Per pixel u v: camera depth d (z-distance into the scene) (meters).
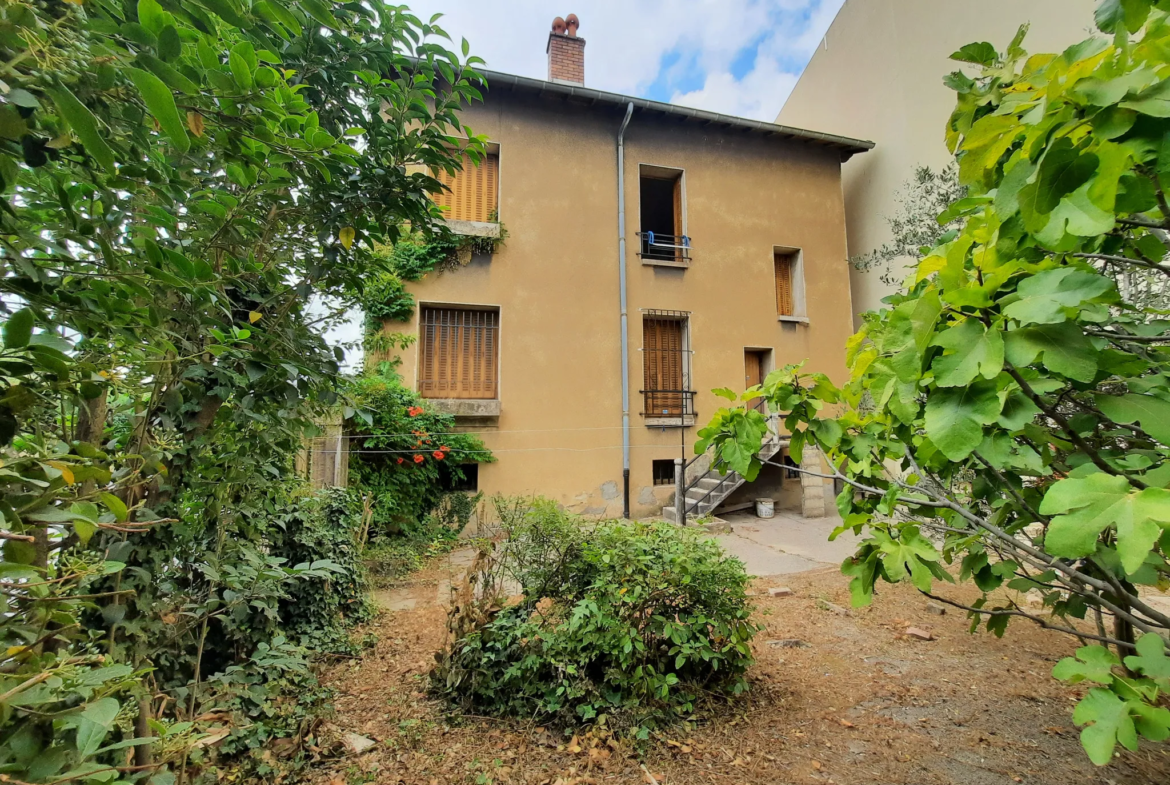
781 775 2.36
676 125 8.98
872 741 2.60
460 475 7.32
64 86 0.77
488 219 8.09
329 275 2.06
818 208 9.71
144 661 1.68
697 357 8.77
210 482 1.79
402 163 2.18
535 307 8.00
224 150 1.20
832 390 1.60
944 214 1.27
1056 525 0.81
